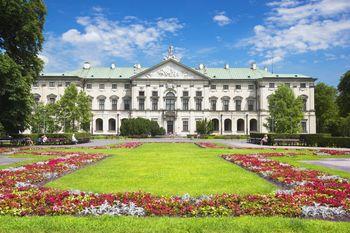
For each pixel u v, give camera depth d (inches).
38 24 2082.9
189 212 484.4
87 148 1891.0
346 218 473.1
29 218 450.6
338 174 855.7
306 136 2279.8
